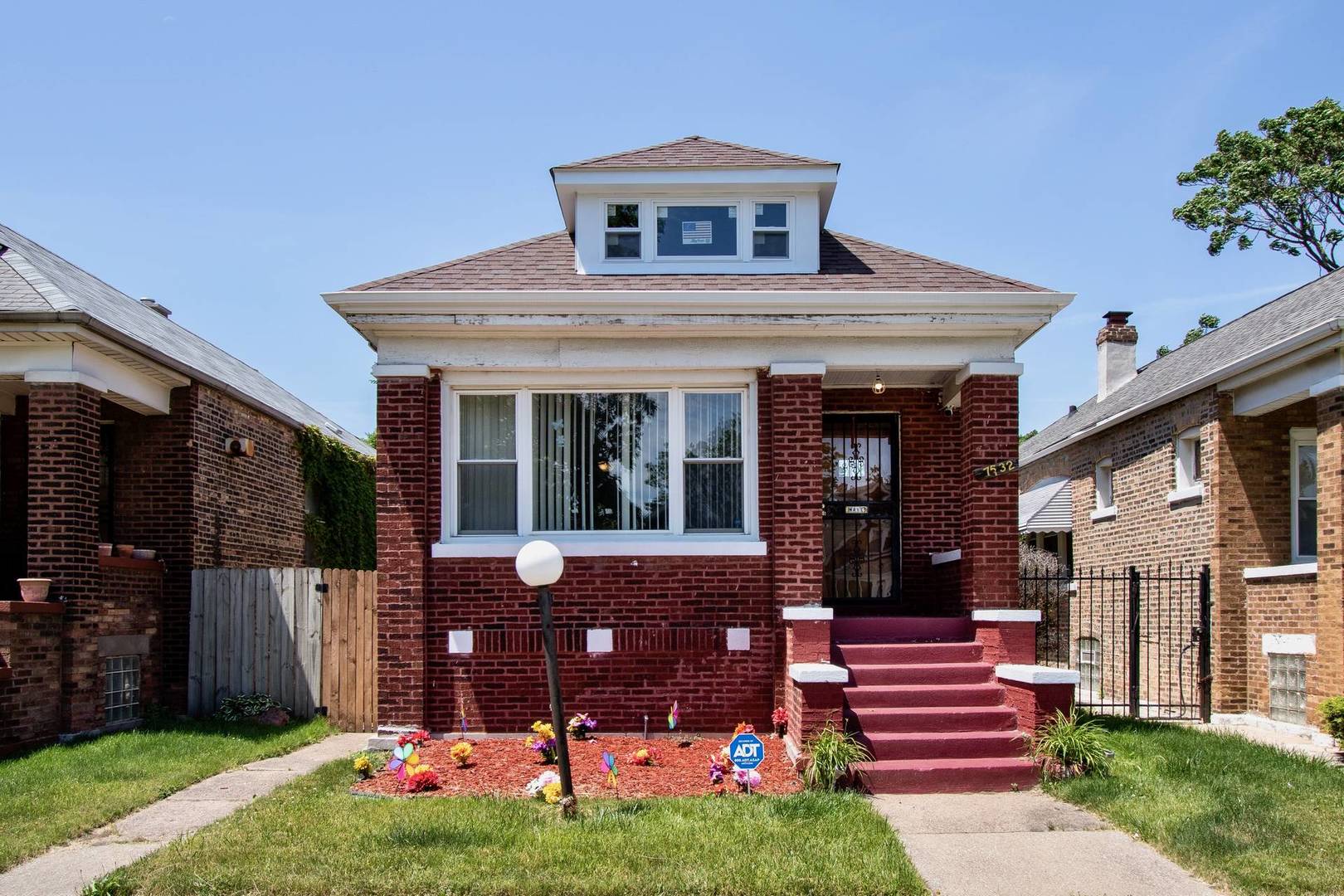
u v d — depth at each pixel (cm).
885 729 959
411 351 1098
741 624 1097
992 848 735
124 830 798
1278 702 1277
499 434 1138
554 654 804
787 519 1076
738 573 1102
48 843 754
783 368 1091
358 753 1081
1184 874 684
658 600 1098
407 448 1089
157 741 1155
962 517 1227
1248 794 825
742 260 1167
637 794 856
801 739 920
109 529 1418
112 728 1244
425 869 663
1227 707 1331
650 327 1078
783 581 1071
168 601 1395
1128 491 1703
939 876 678
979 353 1099
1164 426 1562
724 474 1137
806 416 1088
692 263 1164
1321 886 643
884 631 1101
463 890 632
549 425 1141
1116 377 2281
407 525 1084
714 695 1092
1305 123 2759
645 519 1134
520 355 1099
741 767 862
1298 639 1224
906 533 1244
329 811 805
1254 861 682
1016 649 1034
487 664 1091
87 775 964
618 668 1096
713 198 1179
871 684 1016
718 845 709
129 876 664
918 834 768
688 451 1136
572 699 1092
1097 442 1862
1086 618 1872
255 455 1675
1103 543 1816
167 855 702
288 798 852
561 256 1202
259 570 1377
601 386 1131
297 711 1345
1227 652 1341
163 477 1428
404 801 838
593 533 1127
